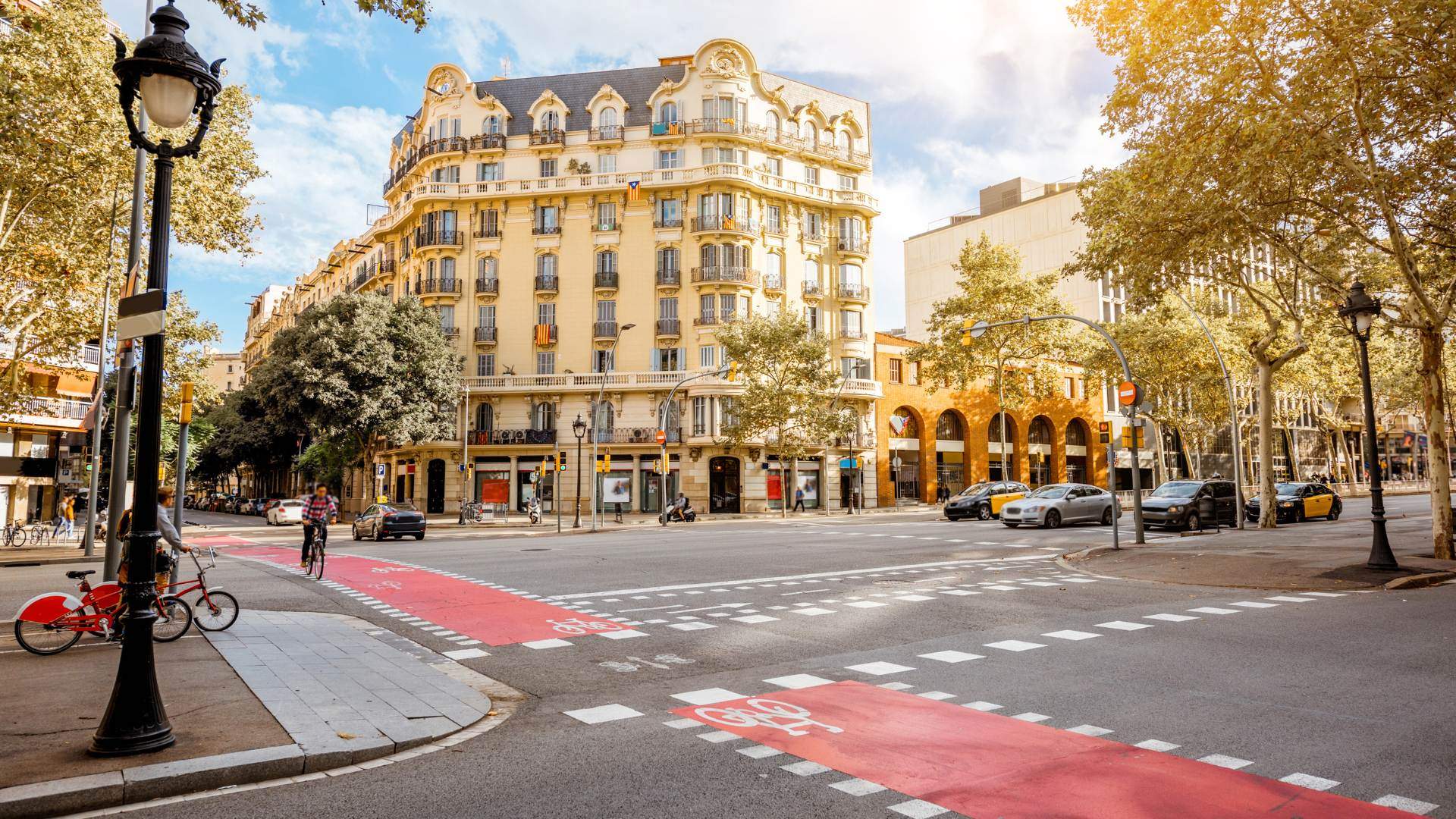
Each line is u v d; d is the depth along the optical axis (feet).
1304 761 17.11
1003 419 163.32
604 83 177.37
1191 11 50.72
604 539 92.38
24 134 62.23
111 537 41.37
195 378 111.14
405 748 18.92
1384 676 24.63
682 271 167.84
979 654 28.63
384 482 185.98
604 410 165.48
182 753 17.39
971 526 101.96
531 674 27.02
